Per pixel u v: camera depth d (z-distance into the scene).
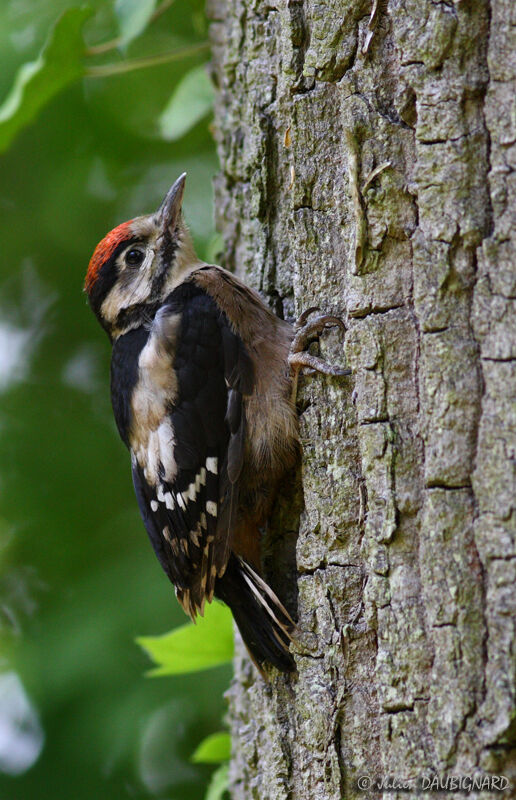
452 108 5.72
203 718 11.16
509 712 5.11
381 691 5.80
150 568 11.74
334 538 6.61
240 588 7.91
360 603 6.45
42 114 12.81
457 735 5.30
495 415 5.41
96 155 13.11
